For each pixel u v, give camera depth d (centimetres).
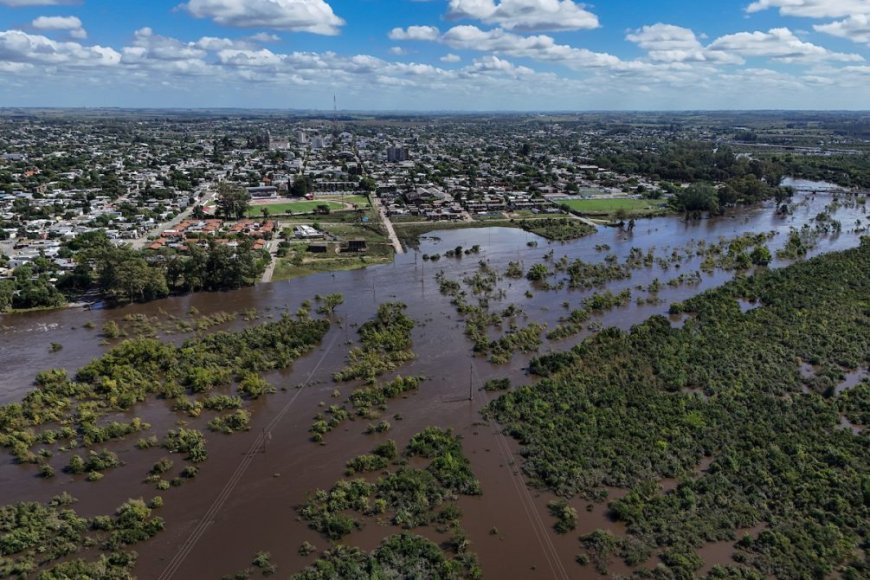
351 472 8200
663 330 12444
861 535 6875
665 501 7444
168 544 6950
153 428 9350
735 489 7662
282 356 11550
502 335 12912
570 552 6788
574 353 11512
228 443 8969
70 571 6394
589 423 9156
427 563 6569
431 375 11075
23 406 9788
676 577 6316
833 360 11181
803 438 8656
